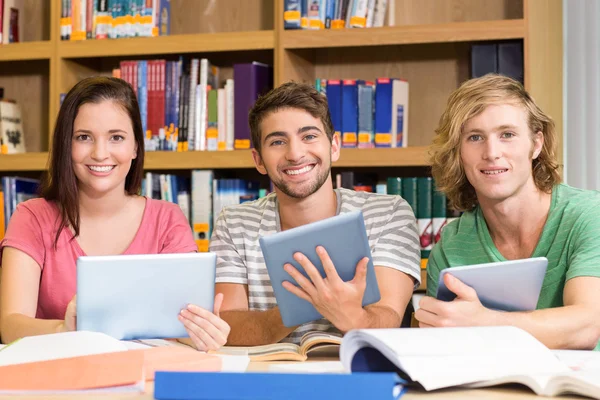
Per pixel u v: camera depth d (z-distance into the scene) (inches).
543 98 111.6
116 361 46.7
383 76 125.6
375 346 44.9
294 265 58.6
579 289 64.9
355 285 58.9
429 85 123.8
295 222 79.1
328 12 115.6
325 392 39.4
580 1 116.1
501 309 58.5
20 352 51.6
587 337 60.2
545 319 57.9
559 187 74.9
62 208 81.1
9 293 78.1
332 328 76.7
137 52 121.5
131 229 84.2
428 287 79.7
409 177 124.0
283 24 116.2
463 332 47.9
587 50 115.9
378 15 115.6
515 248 75.3
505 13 120.9
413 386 45.3
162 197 120.9
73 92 79.6
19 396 44.5
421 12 123.6
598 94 115.5
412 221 80.3
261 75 119.0
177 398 40.8
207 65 120.0
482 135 71.6
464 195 78.1
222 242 82.6
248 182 120.0
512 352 46.3
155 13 121.6
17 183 122.6
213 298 60.1
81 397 44.2
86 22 123.8
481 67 111.7
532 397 42.5
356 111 115.0
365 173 119.3
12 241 80.0
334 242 57.4
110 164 79.7
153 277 57.5
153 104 121.1
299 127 75.4
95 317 57.5
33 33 137.6
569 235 70.9
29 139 138.8
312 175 76.0
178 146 120.3
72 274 81.1
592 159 115.4
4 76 139.6
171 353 52.9
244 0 130.9
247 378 40.3
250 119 79.4
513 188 71.4
